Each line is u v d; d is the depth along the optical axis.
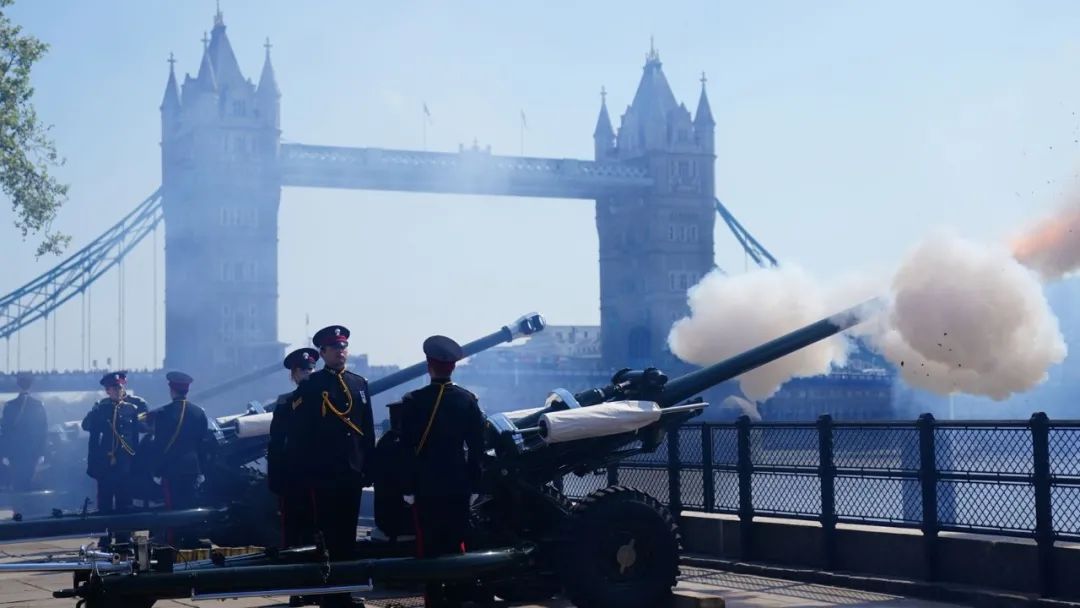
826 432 12.99
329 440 10.01
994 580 11.31
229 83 150.38
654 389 11.19
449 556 9.66
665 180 171.50
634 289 175.12
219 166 148.12
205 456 15.77
